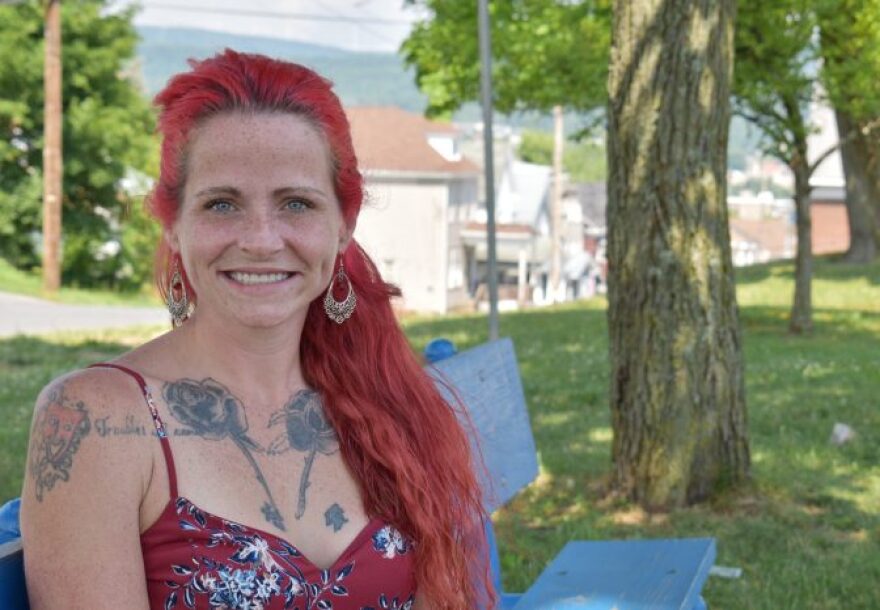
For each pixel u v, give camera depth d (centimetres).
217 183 224
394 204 4525
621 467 646
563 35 1584
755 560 552
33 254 3828
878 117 1456
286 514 226
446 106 1823
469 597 258
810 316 1576
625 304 634
